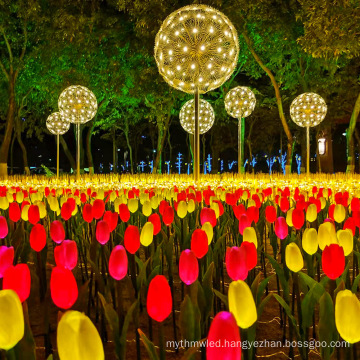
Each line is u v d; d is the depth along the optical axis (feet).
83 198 15.74
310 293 6.55
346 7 35.17
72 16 50.49
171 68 31.48
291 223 10.03
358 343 8.14
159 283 4.79
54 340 8.81
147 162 174.19
